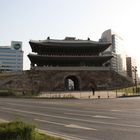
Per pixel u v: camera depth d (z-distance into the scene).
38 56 94.00
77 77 93.12
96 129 15.56
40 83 88.75
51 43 98.50
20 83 86.19
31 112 25.91
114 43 180.88
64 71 93.06
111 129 15.35
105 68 95.94
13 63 192.25
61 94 63.16
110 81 93.31
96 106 32.12
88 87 92.19
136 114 22.81
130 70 191.88
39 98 53.69
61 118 21.12
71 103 38.22
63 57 96.31
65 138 12.91
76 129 15.78
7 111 27.05
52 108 30.03
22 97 56.91
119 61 183.88
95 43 100.94
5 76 87.44
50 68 92.50
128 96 55.53
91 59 99.94
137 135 13.35
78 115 22.97
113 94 62.34
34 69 90.56
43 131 14.94
